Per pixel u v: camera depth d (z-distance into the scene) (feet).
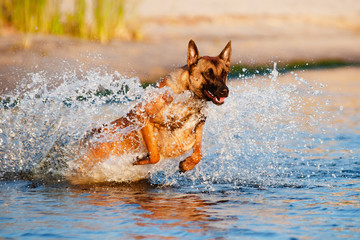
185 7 116.78
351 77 86.48
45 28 76.74
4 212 26.25
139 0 94.02
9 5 76.23
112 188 31.91
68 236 22.84
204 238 22.72
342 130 50.08
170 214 26.17
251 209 27.17
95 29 80.18
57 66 63.82
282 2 136.15
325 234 23.40
